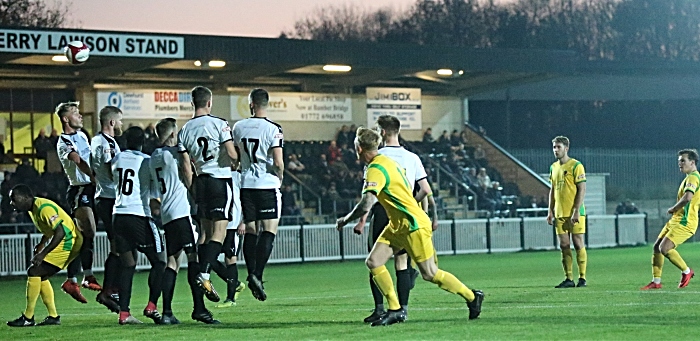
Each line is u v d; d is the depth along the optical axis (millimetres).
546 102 87500
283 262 42031
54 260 16516
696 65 73062
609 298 19047
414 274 16172
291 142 52906
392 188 14141
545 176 58594
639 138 88125
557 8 96500
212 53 43938
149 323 16406
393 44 48500
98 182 17469
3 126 48250
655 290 21141
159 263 16234
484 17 98312
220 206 16281
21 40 39562
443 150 55750
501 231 47750
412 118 55906
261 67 48344
